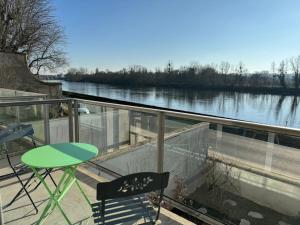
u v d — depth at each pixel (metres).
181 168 2.41
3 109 3.19
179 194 2.46
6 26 18.23
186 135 2.27
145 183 1.31
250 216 2.07
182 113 2.19
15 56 14.03
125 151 2.85
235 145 1.99
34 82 14.30
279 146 1.73
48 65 21.55
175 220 2.08
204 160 2.24
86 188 2.61
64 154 1.89
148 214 1.53
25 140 3.37
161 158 2.43
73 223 2.02
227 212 2.19
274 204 1.94
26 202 2.29
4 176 2.73
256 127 1.78
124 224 1.76
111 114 2.98
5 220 2.03
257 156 1.89
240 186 2.08
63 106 3.51
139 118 2.62
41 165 1.67
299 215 1.83
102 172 3.09
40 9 19.94
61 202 2.32
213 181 2.24
